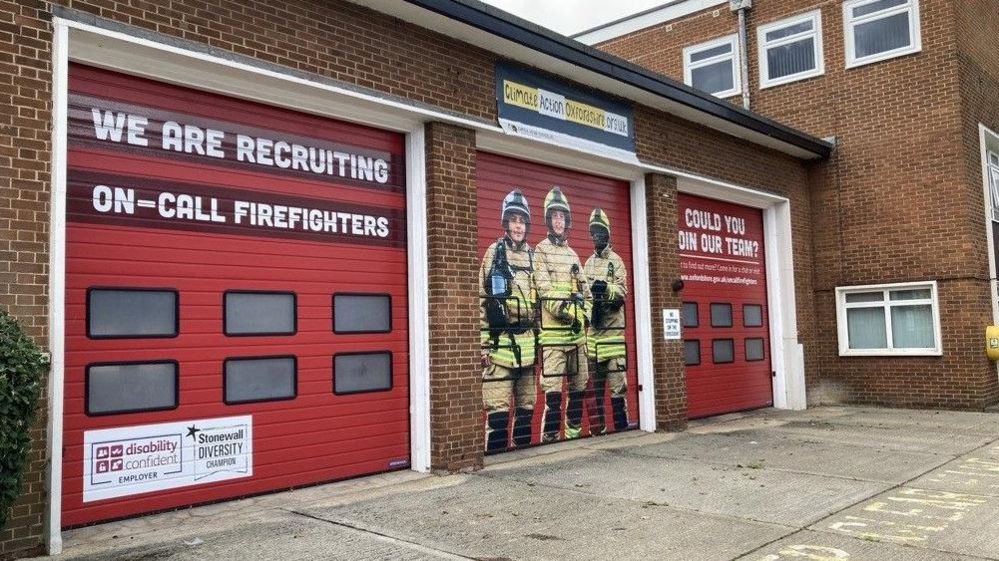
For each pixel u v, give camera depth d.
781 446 10.17
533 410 10.05
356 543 5.73
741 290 14.28
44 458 5.57
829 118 15.38
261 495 7.26
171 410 6.70
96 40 6.18
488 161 9.79
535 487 7.70
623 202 11.80
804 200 15.46
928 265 14.14
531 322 10.12
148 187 6.70
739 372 14.02
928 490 7.34
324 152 8.03
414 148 8.69
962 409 13.70
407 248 8.69
